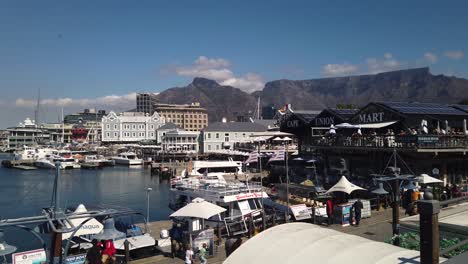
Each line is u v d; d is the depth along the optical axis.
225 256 20.58
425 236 6.85
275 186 40.94
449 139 33.72
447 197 30.17
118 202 57.09
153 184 78.00
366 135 37.81
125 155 123.44
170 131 139.62
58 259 15.92
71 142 197.00
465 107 44.84
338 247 8.62
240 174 69.62
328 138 43.62
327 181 43.78
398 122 38.44
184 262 19.69
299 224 10.64
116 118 163.75
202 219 24.38
